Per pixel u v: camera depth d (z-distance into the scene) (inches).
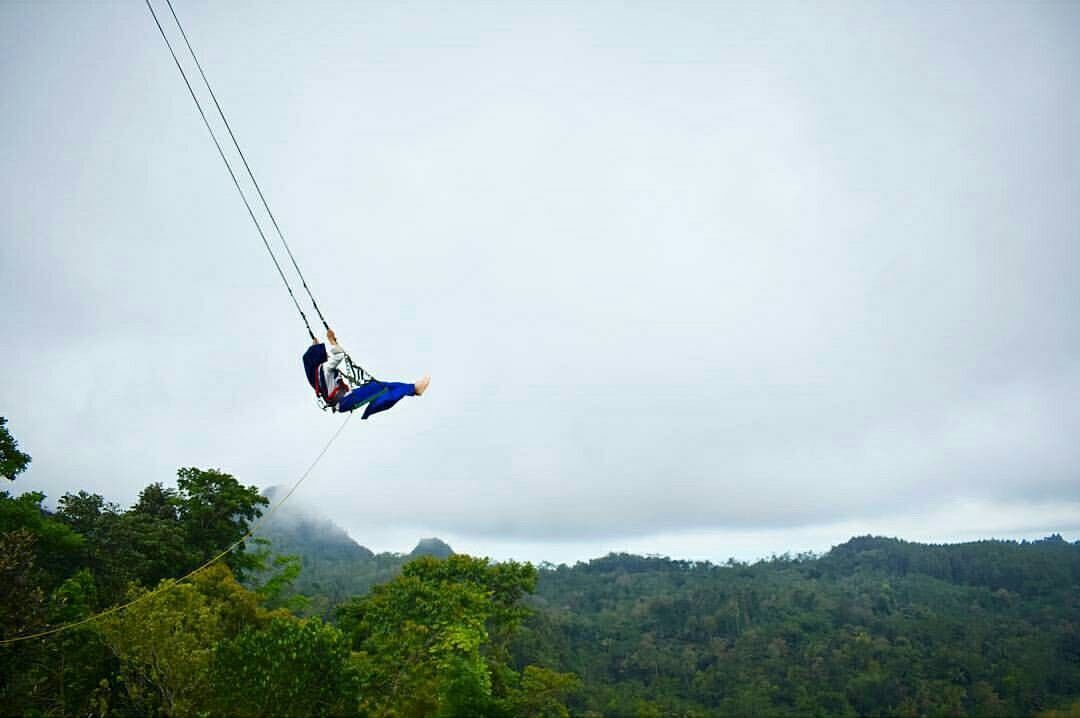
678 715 4621.1
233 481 2074.3
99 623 1115.3
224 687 1037.2
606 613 7573.8
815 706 4822.8
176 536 1808.6
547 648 4800.7
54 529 1440.7
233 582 1470.2
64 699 1173.1
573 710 4311.0
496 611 2046.0
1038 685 4849.9
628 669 5718.5
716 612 7066.9
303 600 1972.2
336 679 1071.6
